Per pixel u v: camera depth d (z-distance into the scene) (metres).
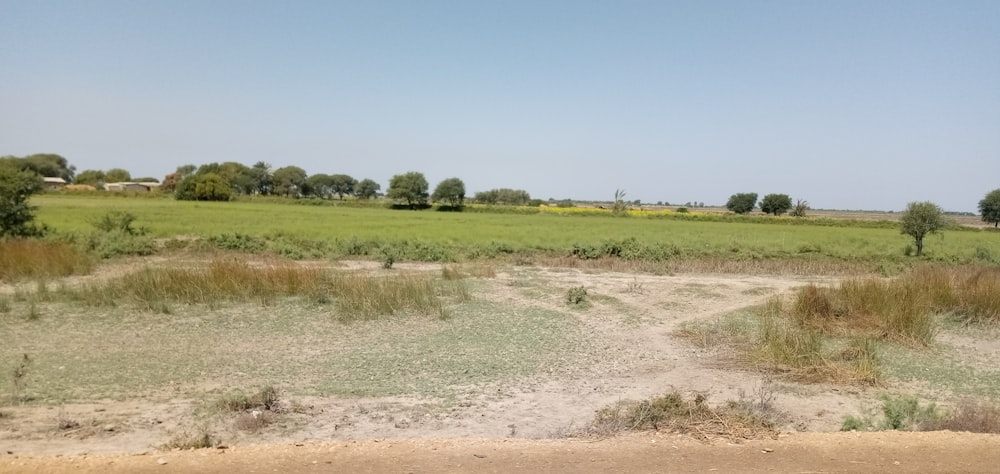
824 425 8.07
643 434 6.68
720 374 10.66
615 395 9.35
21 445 6.67
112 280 16.28
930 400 9.48
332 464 5.43
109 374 9.77
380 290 15.59
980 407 8.77
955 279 18.22
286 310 14.78
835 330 13.79
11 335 12.02
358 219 59.44
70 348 11.24
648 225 64.25
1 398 8.45
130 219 34.81
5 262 18.89
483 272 22.25
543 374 10.47
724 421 7.02
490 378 10.12
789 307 16.41
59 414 7.73
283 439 7.05
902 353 12.41
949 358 12.23
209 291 15.61
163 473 5.14
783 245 39.78
